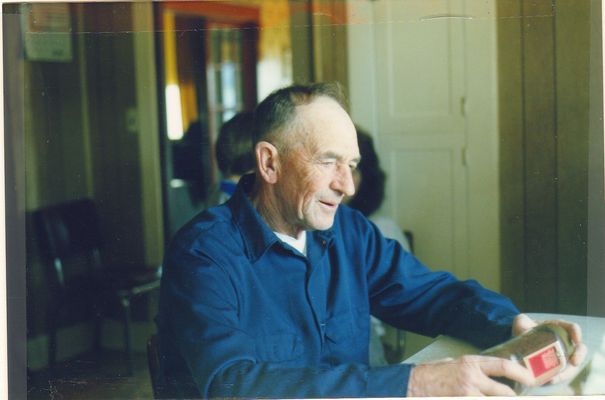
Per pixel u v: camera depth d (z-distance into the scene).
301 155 1.13
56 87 2.38
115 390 1.86
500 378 0.95
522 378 0.94
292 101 1.14
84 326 2.15
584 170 1.96
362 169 1.88
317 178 1.14
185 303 1.04
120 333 2.16
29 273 2.08
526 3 1.96
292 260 1.14
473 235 2.14
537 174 2.04
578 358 1.01
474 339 1.13
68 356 2.06
